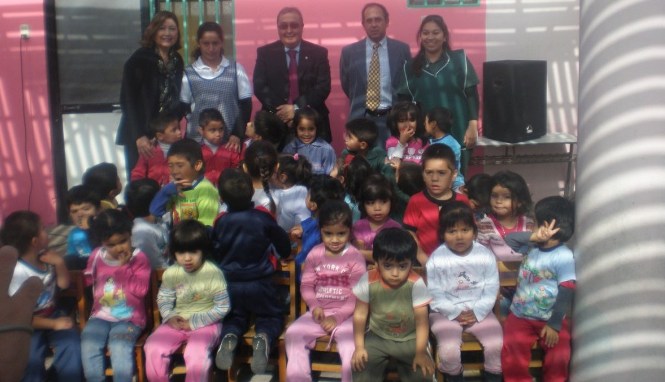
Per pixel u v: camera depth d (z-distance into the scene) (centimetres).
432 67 594
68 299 439
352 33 682
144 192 451
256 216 418
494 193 434
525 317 393
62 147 711
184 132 688
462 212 397
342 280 411
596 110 342
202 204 463
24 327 357
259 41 687
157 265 445
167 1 693
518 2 677
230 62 585
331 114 693
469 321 399
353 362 386
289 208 480
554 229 383
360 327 390
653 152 329
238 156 547
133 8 693
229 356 393
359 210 461
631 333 336
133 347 405
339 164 569
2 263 359
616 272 338
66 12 693
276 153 479
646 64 329
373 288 389
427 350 387
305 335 402
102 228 404
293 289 431
